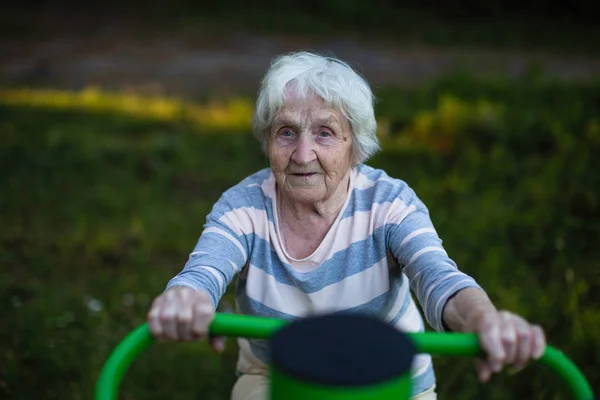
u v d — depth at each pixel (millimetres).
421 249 1865
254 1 12523
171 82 8523
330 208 1997
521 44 10922
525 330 1455
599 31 11836
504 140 5812
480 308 1552
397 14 12188
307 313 2031
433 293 1709
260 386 2137
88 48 9969
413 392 2090
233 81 8664
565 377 1503
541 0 12750
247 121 6824
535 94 7078
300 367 1181
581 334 3332
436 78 8281
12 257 4309
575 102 6570
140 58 9570
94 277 4129
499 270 3904
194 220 4809
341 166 1967
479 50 10555
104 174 5457
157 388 3178
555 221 4328
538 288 3760
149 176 5598
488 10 12688
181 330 1574
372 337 1242
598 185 4785
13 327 3510
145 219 4758
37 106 7129
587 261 3957
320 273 1990
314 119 1937
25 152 5598
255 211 2041
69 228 4723
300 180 1951
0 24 10906
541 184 4965
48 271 4211
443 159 5754
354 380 1167
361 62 9750
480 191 5059
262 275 2037
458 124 6152
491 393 3014
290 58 2027
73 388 3117
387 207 1979
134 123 6645
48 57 9414
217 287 1872
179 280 1802
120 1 12469
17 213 4855
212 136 6379
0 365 3217
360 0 12445
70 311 3703
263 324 1570
